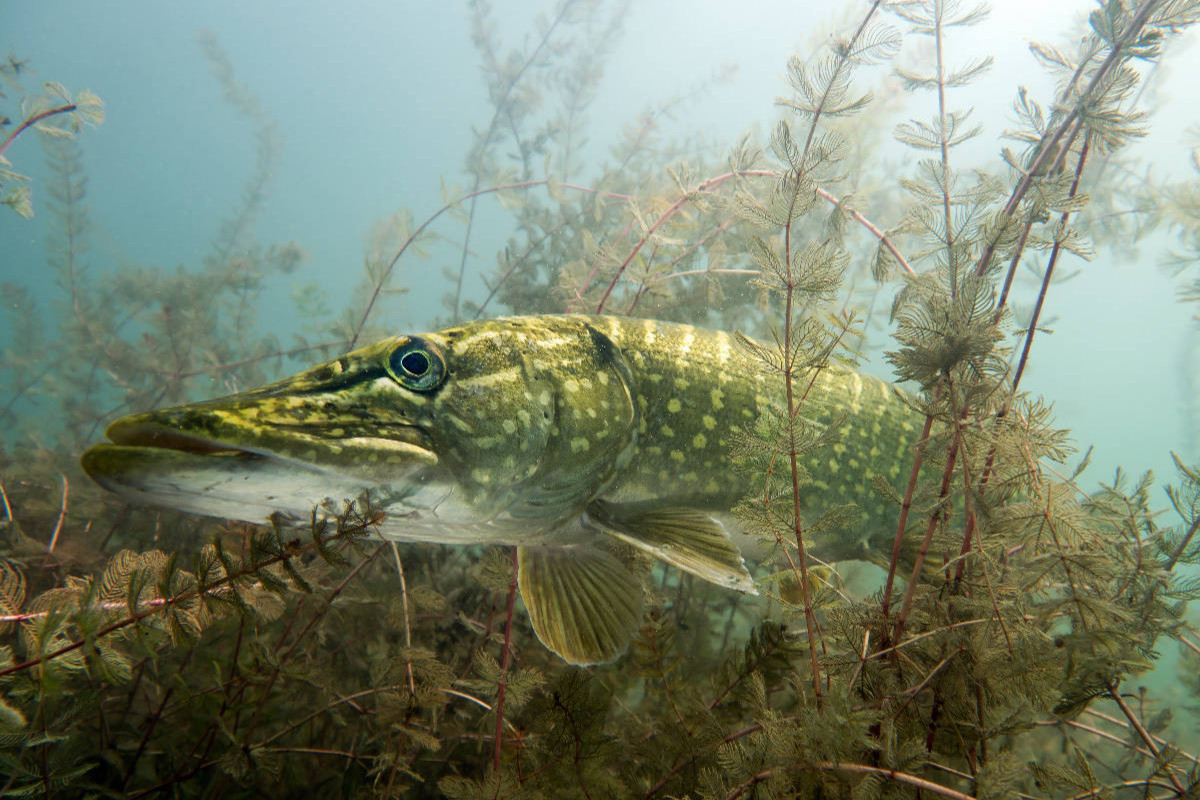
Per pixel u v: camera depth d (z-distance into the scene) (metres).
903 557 0.31
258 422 0.21
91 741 0.31
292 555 0.19
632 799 0.24
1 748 0.20
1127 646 0.20
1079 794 0.19
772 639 0.27
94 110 0.30
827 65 0.22
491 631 0.33
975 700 0.22
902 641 0.22
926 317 0.20
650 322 0.32
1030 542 0.22
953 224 0.23
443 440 0.24
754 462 0.27
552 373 0.28
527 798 0.22
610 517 0.29
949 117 0.25
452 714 0.33
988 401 0.21
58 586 0.34
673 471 0.31
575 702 0.23
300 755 0.33
